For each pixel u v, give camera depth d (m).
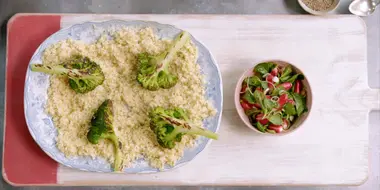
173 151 0.89
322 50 0.98
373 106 0.97
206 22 0.96
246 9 1.02
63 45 0.90
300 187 1.00
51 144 0.89
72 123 0.89
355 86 0.98
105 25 0.91
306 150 0.95
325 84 0.97
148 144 0.90
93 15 0.95
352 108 0.97
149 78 0.88
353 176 0.96
